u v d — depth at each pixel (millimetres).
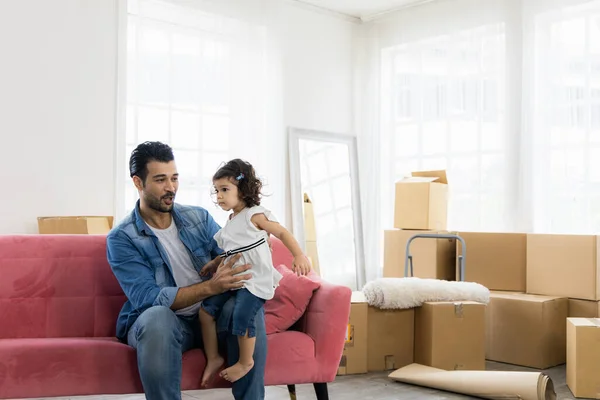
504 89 4836
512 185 4746
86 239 2725
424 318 3758
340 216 5652
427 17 5391
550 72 4531
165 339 2178
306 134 5508
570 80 4434
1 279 2570
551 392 3123
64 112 4105
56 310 2611
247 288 2330
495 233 4316
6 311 2555
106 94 4281
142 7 4516
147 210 2531
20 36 3936
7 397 2221
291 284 2643
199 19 4828
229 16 4988
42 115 4016
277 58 5285
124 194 4359
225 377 2289
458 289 3846
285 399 3223
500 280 4285
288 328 2684
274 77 5262
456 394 3320
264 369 2393
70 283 2643
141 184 2484
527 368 3904
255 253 2393
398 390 3389
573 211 4395
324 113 5723
